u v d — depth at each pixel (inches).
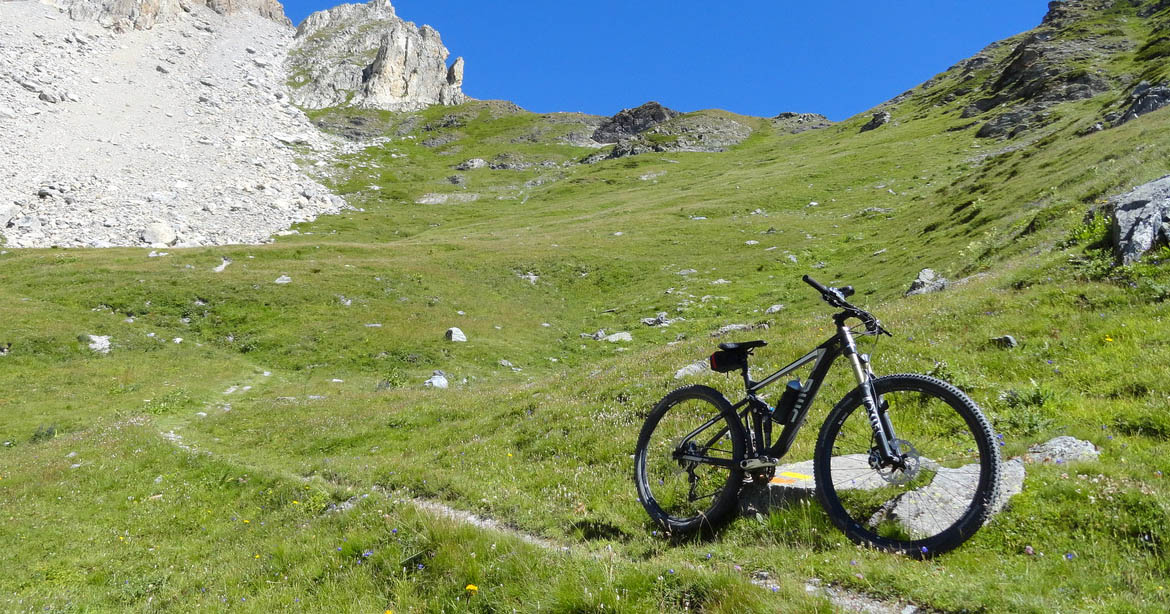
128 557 518.0
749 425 265.7
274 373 1595.7
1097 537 214.4
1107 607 174.1
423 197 5344.5
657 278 2393.0
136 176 4340.6
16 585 465.4
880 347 544.1
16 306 1870.1
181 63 7500.0
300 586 321.4
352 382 1501.0
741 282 2181.3
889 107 7140.8
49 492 724.0
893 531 232.2
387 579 292.7
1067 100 4180.6
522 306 2210.9
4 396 1357.0
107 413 1261.1
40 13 7278.5
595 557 259.0
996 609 180.4
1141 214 652.7
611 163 6422.2
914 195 3223.4
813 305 1615.4
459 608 247.6
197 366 1595.7
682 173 5674.2
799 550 239.9
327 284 2186.3
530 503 389.7
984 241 1310.3
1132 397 348.5
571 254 2733.8
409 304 2071.9
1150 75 2591.0
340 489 541.6
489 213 4717.0
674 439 339.3
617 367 808.9
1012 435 329.1
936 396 222.2
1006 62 6299.2
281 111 7194.9
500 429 648.4
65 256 2645.2
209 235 3663.9
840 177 4111.7
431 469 534.0
